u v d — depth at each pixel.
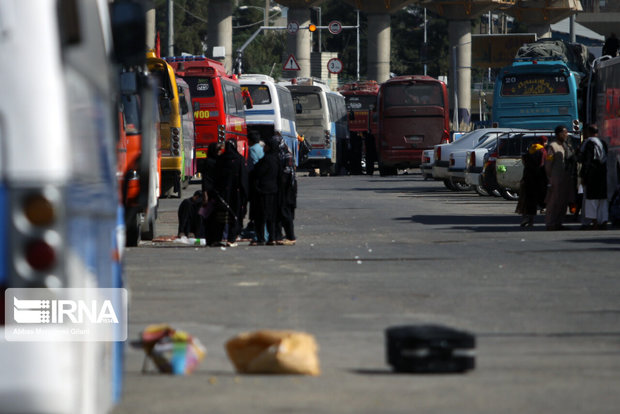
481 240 64.81
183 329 31.80
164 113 107.56
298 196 118.56
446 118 182.50
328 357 27.47
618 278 44.59
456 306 36.44
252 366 25.28
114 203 22.02
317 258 53.81
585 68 173.38
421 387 23.72
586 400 22.38
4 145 14.99
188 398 22.61
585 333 31.05
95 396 17.50
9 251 14.92
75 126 16.11
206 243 62.53
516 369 25.84
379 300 37.97
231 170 61.81
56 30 15.33
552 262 51.22
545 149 75.50
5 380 14.91
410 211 94.19
